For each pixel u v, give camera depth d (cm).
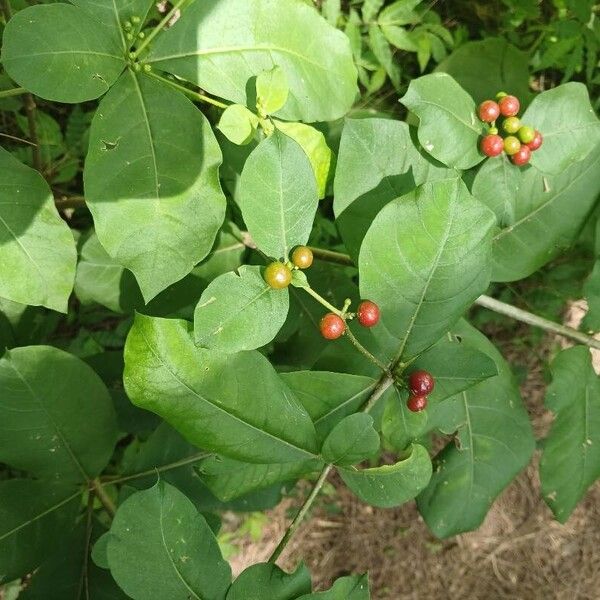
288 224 18
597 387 26
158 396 18
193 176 18
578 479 26
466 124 24
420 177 24
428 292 20
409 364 20
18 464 22
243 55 19
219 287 17
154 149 18
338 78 21
